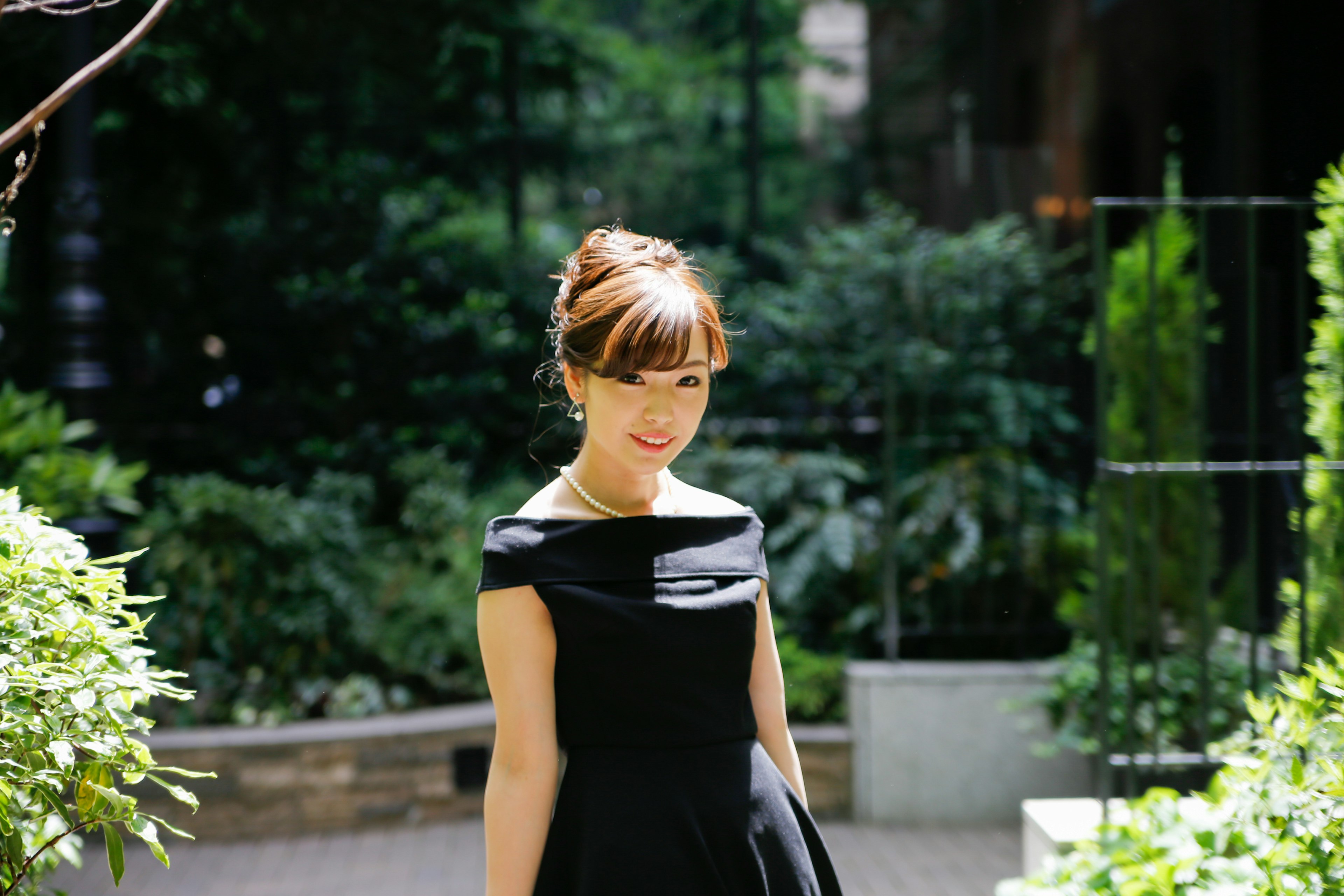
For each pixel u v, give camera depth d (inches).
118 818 64.0
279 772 171.8
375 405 273.9
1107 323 115.6
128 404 285.3
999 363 206.5
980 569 192.5
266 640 187.5
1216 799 91.1
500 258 300.7
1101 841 95.8
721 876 56.9
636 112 651.5
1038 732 174.9
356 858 162.7
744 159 662.5
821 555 199.5
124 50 70.2
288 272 286.0
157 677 67.5
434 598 194.1
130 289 295.0
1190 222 179.0
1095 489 175.8
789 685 185.3
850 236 236.7
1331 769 78.0
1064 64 249.4
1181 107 198.8
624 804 56.5
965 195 284.7
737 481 206.4
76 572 79.4
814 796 178.4
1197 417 158.1
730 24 648.4
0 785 59.2
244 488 195.0
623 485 62.2
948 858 162.4
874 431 229.6
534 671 57.7
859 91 641.6
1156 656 116.6
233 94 250.5
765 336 248.8
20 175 70.6
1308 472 105.5
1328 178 142.7
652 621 57.6
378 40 249.9
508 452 270.7
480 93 322.3
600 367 58.0
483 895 149.3
